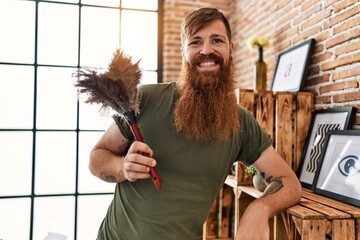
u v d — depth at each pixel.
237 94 1.91
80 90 1.07
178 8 3.34
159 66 3.36
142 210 1.12
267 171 1.31
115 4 3.23
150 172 1.04
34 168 2.98
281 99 1.93
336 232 1.19
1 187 2.90
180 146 1.16
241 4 3.24
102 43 3.19
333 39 1.83
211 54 1.20
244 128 1.30
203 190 1.17
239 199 1.94
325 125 1.81
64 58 3.08
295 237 1.36
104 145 1.24
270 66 2.62
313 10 2.03
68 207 3.07
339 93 1.78
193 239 1.18
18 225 2.94
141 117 1.20
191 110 1.17
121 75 1.05
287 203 1.23
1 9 2.91
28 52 2.98
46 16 3.03
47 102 3.03
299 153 1.94
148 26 3.34
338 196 1.48
